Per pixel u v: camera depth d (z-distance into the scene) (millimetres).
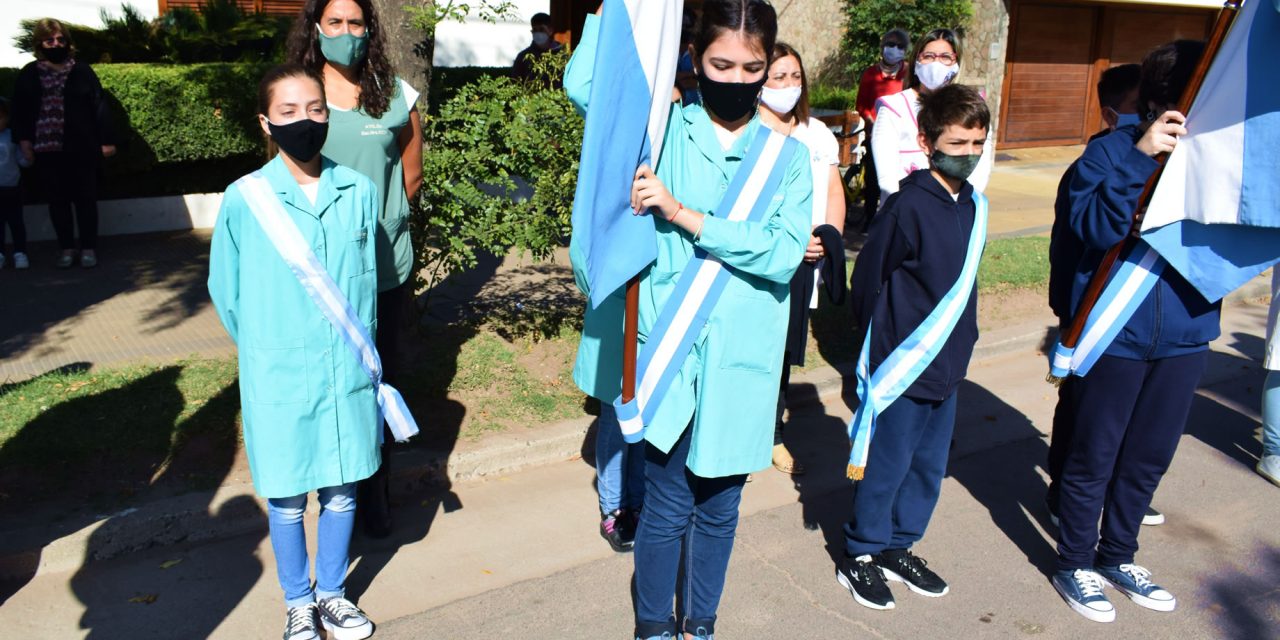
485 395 5145
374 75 3848
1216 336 3600
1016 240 8984
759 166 2881
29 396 4664
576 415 5047
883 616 3719
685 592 3332
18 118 6996
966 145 3412
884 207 3604
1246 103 3195
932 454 3744
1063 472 3844
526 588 3777
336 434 3195
